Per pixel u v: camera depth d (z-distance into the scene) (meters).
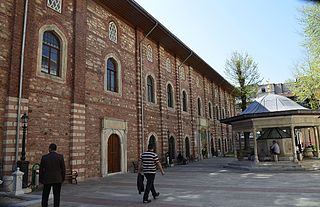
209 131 35.31
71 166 13.77
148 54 23.00
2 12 11.52
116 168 17.55
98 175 15.71
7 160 10.83
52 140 13.05
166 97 25.12
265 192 9.98
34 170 11.74
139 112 20.31
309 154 22.23
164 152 23.23
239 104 38.19
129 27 20.77
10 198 8.95
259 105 21.75
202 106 34.28
